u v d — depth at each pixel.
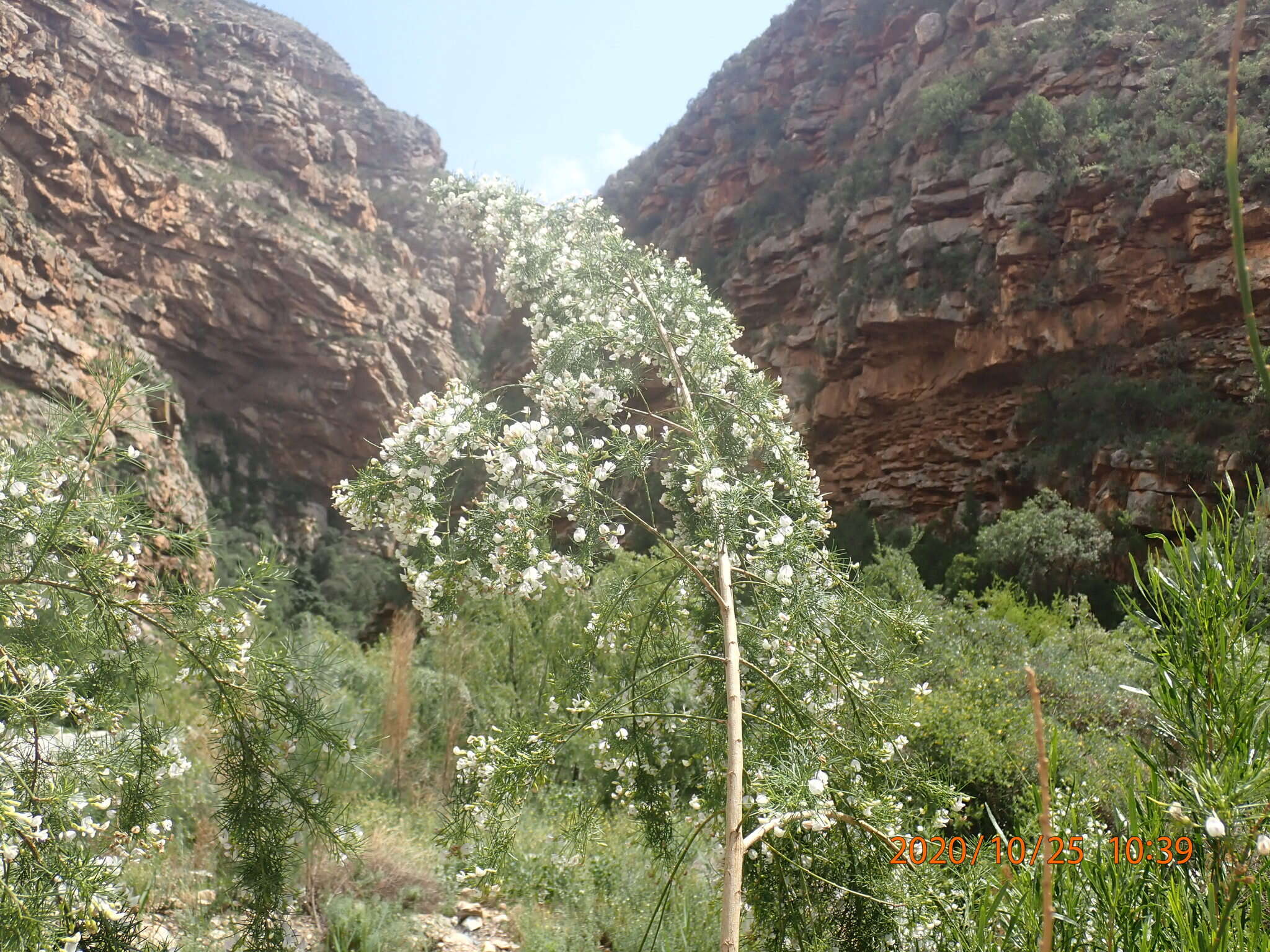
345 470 54.62
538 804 5.99
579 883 5.11
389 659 8.43
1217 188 23.34
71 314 43.91
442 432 2.68
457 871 5.43
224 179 57.09
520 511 2.70
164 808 3.23
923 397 28.89
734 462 3.41
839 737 2.99
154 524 2.93
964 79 32.00
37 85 47.62
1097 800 2.26
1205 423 21.52
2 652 2.59
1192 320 23.83
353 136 75.69
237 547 45.91
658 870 5.11
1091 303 25.56
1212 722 1.49
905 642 3.27
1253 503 1.53
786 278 35.06
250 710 3.04
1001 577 18.39
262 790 3.03
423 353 60.69
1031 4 33.09
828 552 3.13
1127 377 24.31
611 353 3.67
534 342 3.68
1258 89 24.50
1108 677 6.96
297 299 55.03
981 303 27.22
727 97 49.31
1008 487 25.28
